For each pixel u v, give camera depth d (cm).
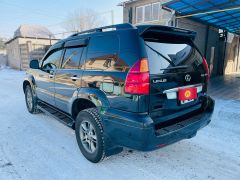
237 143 348
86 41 299
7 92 823
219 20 1024
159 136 226
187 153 315
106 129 255
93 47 285
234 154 312
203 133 390
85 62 296
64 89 344
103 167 278
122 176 258
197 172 266
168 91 243
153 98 227
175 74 251
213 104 315
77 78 305
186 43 296
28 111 529
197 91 291
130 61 226
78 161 293
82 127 299
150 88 223
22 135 381
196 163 288
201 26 1109
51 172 266
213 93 796
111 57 251
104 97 254
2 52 3036
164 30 252
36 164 285
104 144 265
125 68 230
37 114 509
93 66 280
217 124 438
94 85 272
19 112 529
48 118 479
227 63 1683
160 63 238
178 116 264
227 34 1541
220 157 303
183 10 820
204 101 310
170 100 247
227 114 505
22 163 287
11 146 337
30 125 433
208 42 1233
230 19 999
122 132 235
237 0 688
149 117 222
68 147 334
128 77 225
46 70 415
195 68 288
